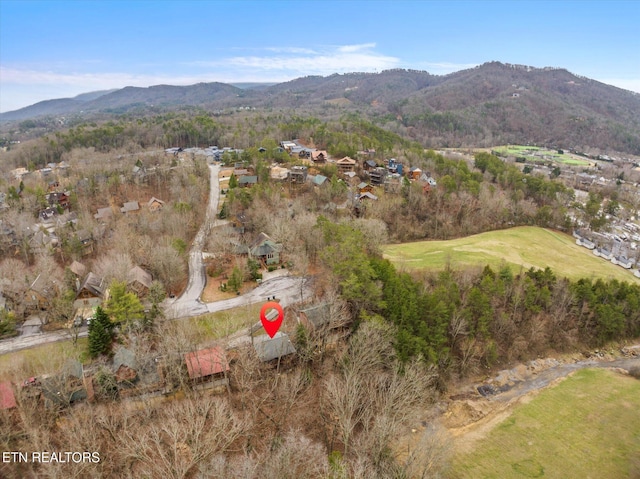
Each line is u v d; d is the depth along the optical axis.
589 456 63.84
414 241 130.00
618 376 83.12
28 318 82.62
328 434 59.28
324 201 134.75
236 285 91.94
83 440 50.69
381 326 67.00
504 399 76.25
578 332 91.88
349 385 56.88
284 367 69.94
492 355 82.00
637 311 92.56
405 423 61.34
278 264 103.81
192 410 53.25
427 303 75.62
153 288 82.38
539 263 116.94
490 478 59.19
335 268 78.19
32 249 110.31
